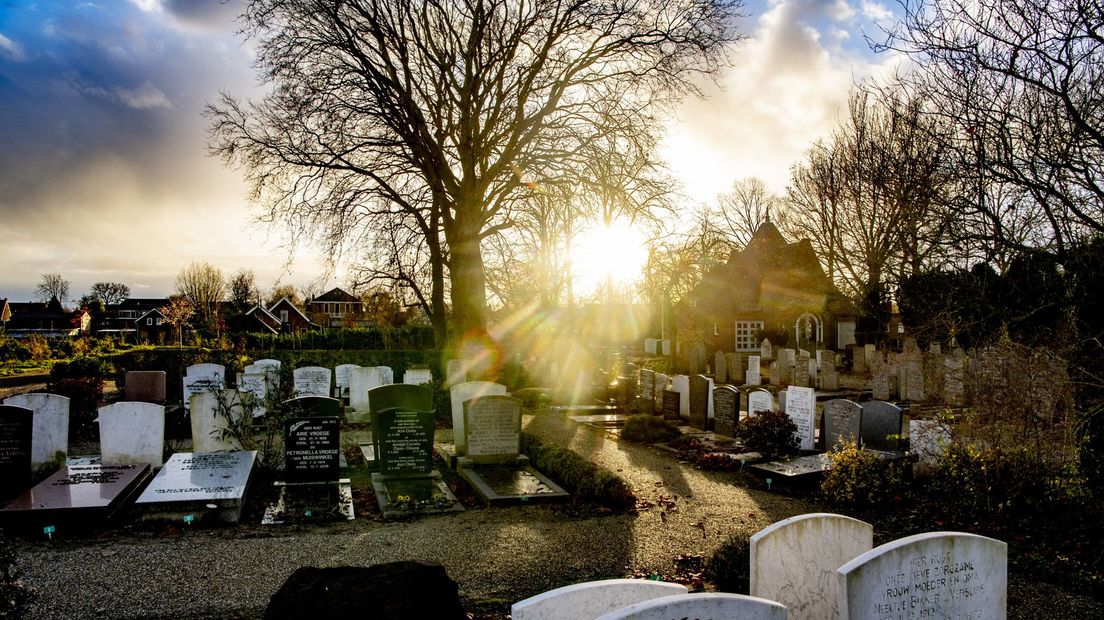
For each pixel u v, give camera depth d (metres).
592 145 24.48
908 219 12.98
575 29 24.75
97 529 9.02
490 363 26.56
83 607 6.60
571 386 24.75
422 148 24.75
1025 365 9.59
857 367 32.59
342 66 23.48
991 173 10.20
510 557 8.18
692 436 15.85
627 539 8.88
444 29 25.17
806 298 43.50
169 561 7.84
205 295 74.00
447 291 33.75
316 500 10.49
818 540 5.63
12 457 10.09
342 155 24.97
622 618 3.89
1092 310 10.38
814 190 37.75
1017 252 10.68
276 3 22.70
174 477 10.17
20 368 35.94
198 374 19.88
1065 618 6.61
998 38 9.52
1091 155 10.03
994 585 5.31
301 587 5.12
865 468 10.68
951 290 12.22
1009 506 9.31
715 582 7.20
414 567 5.41
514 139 25.52
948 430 10.75
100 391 18.20
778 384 28.67
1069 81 9.60
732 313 44.22
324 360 27.48
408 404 13.27
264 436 15.08
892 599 4.86
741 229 55.16
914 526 9.31
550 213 27.02
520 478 12.11
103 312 92.75
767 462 12.62
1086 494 9.19
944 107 11.26
